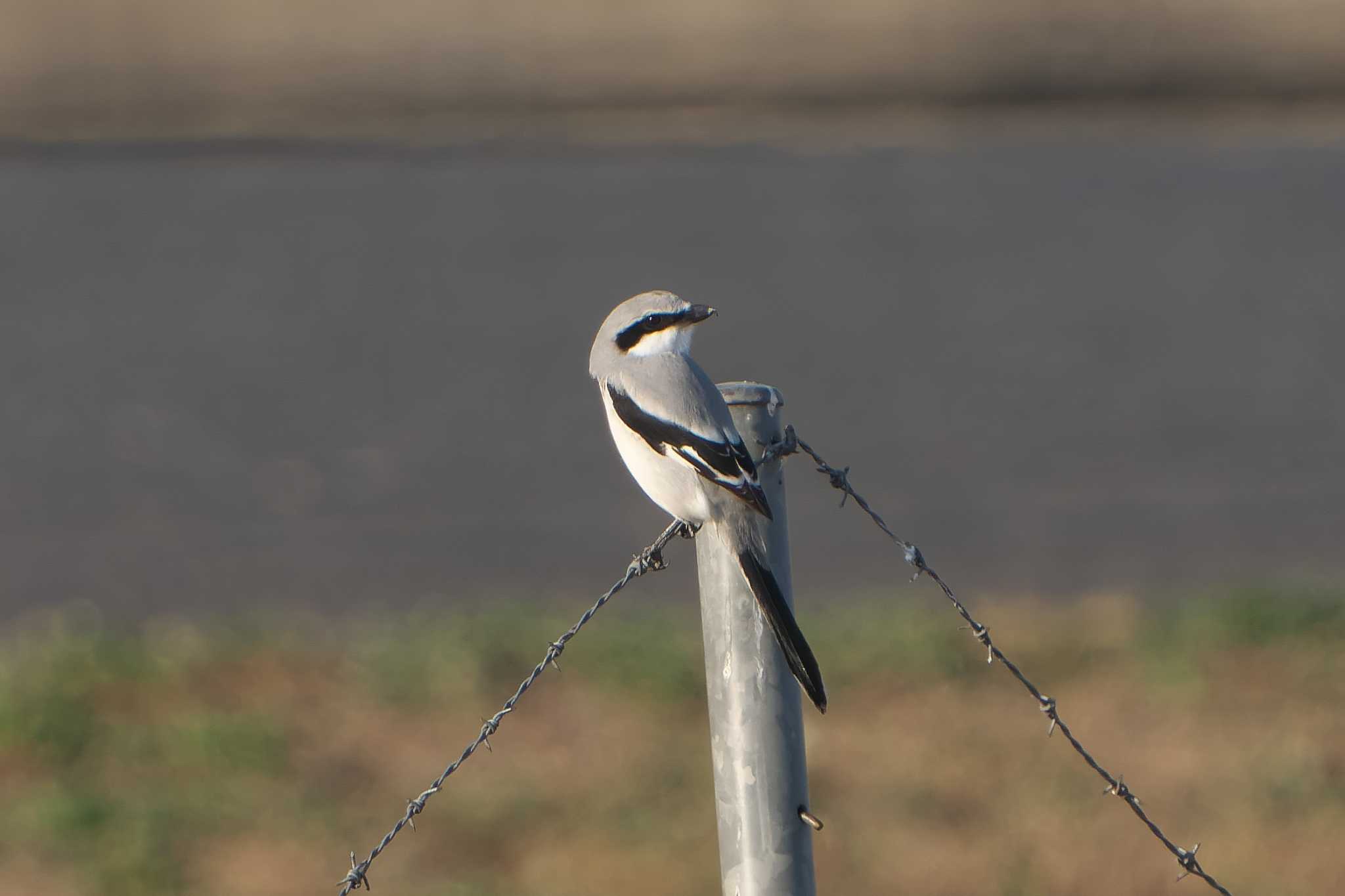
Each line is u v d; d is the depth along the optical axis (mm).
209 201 26703
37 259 23828
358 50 35344
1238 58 34438
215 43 35531
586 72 34250
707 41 35906
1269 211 25938
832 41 35469
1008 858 9148
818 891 8844
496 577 13758
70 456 17031
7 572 14070
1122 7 36938
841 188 27438
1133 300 22172
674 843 9289
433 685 11422
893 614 12422
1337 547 14367
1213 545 14445
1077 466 16625
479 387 19094
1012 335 20953
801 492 15961
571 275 23391
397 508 15523
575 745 10586
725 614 4977
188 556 14398
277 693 11359
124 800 9875
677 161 28984
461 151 29609
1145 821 5617
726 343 20781
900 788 9969
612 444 17281
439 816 9742
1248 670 11602
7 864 9242
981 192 27188
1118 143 29812
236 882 9055
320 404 18562
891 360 20031
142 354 20188
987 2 37531
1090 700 11125
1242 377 19359
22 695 11125
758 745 4938
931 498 15734
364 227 25484
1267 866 9031
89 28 35562
